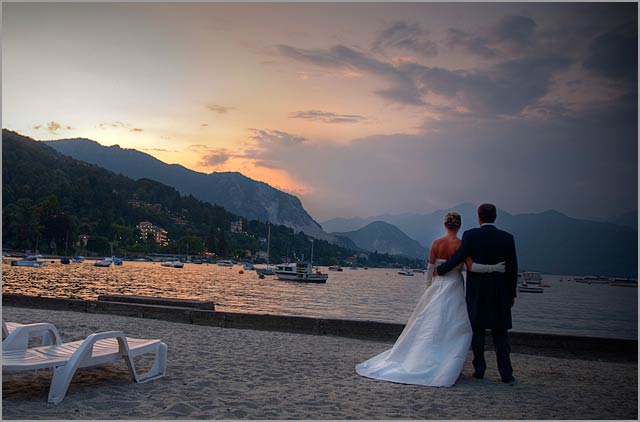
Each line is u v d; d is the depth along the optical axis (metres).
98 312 13.54
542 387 7.05
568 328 57.97
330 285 129.50
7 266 133.00
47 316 12.66
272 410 5.43
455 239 7.41
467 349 7.00
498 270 7.09
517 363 8.89
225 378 6.82
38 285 78.44
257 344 9.72
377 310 62.41
